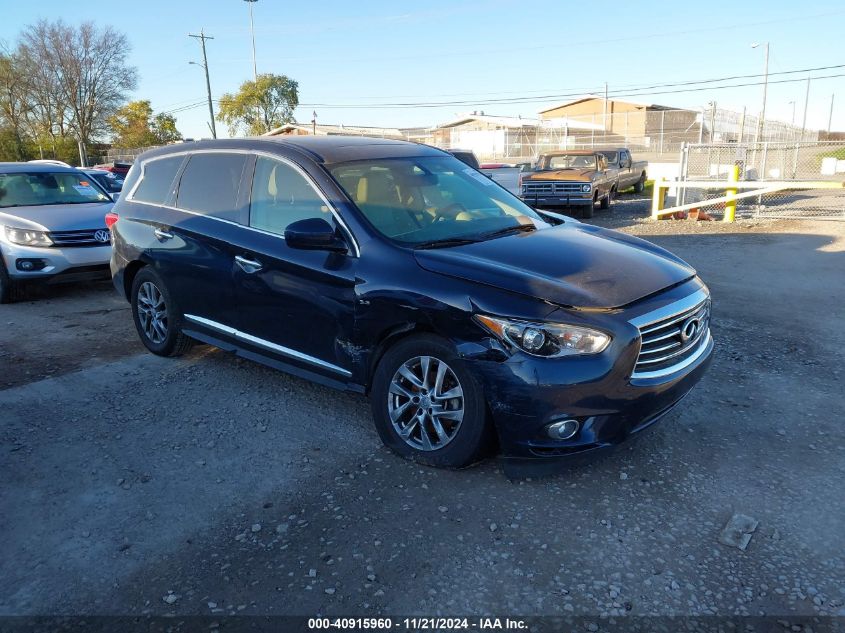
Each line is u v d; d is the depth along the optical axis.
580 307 3.25
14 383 5.09
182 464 3.82
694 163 28.97
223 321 4.79
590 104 66.50
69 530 3.23
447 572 2.86
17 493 3.55
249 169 4.66
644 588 2.74
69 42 55.91
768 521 3.18
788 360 5.35
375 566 2.91
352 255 3.89
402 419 3.78
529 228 4.36
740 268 9.00
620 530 3.12
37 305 7.78
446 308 3.40
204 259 4.78
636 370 3.32
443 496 3.42
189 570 2.92
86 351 5.86
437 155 5.02
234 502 3.43
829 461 3.73
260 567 2.92
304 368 4.30
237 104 59.19
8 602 2.75
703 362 3.75
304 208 4.24
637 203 20.25
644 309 3.37
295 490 3.53
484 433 3.42
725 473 3.61
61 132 59.78
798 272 8.66
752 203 17.66
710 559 2.91
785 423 4.20
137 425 4.33
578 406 3.21
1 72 56.53
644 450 3.87
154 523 3.27
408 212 4.16
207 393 4.83
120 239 5.62
